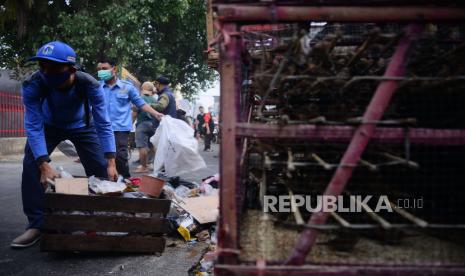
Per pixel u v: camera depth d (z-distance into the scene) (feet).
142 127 24.43
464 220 6.53
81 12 40.01
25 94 10.50
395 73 5.01
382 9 4.91
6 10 21.76
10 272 9.20
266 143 6.33
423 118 6.56
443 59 6.19
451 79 5.06
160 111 23.07
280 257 5.36
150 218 10.23
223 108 5.05
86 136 12.35
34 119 10.61
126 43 41.91
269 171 7.99
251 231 6.47
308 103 6.98
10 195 18.12
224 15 4.95
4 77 40.42
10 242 11.38
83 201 9.94
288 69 5.84
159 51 55.67
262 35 7.52
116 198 10.11
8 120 39.11
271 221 6.91
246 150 7.72
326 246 5.96
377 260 5.32
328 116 6.46
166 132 16.76
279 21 4.98
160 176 15.74
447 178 6.60
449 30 6.91
